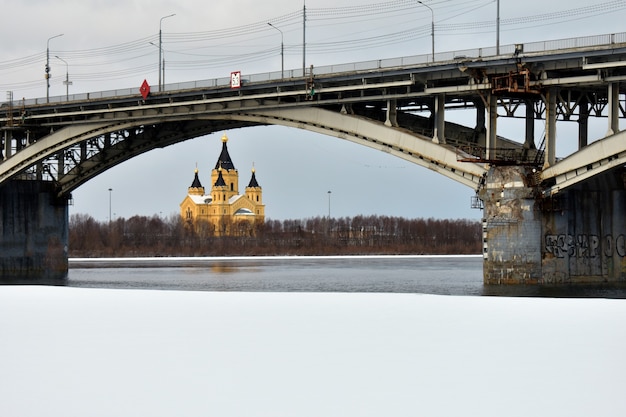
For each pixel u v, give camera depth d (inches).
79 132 3272.6
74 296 1718.8
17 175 3565.5
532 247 2416.3
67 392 864.9
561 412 783.1
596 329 1206.9
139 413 794.8
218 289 2871.6
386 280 3368.6
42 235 3890.3
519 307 1470.2
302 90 2655.0
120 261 6299.2
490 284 2461.9
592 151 2225.6
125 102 3100.4
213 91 2847.0
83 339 1153.4
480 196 2472.9
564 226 2475.4
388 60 2495.1
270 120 2795.3
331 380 906.7
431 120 2765.7
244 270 4478.3
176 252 7529.5
